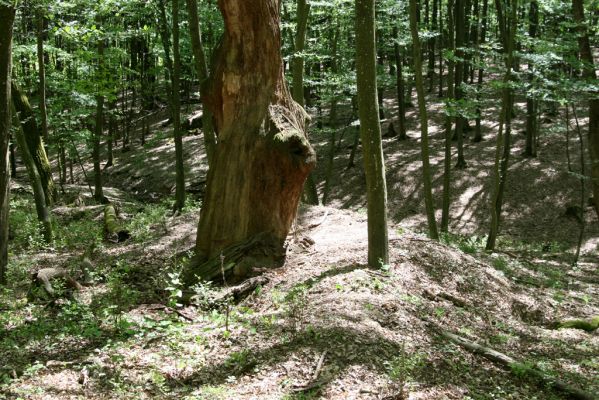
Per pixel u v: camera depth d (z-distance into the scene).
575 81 12.23
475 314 8.36
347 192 24.48
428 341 6.85
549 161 23.64
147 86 32.22
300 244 10.43
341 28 22.56
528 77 19.20
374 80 8.40
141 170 28.86
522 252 16.19
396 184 23.77
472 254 12.70
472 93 14.74
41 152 19.14
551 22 14.44
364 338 6.32
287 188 9.44
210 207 9.46
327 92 19.11
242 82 9.29
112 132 32.66
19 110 18.52
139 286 9.44
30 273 11.22
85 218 16.75
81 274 10.59
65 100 20.36
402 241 10.23
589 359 7.33
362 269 8.62
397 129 29.22
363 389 5.45
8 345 6.95
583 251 17.95
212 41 24.02
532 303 9.42
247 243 9.27
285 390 5.46
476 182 22.98
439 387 5.80
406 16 19.12
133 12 17.64
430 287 8.69
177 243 11.91
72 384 5.80
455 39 20.89
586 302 10.25
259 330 6.87
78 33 11.27
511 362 6.59
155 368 6.10
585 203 20.80
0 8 9.12
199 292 8.05
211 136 14.63
